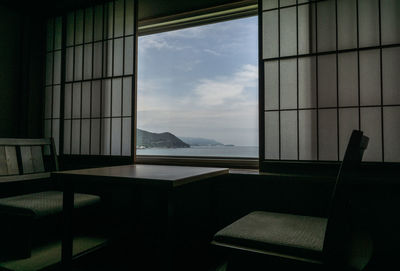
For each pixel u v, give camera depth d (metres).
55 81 3.16
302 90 1.98
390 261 1.67
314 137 1.94
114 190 2.66
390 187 1.66
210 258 2.20
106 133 2.76
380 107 1.78
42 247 2.17
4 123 2.87
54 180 1.54
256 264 1.19
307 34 1.97
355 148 1.03
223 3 2.36
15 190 2.79
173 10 2.59
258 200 2.05
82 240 2.30
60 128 2.98
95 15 2.88
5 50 2.88
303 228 1.32
